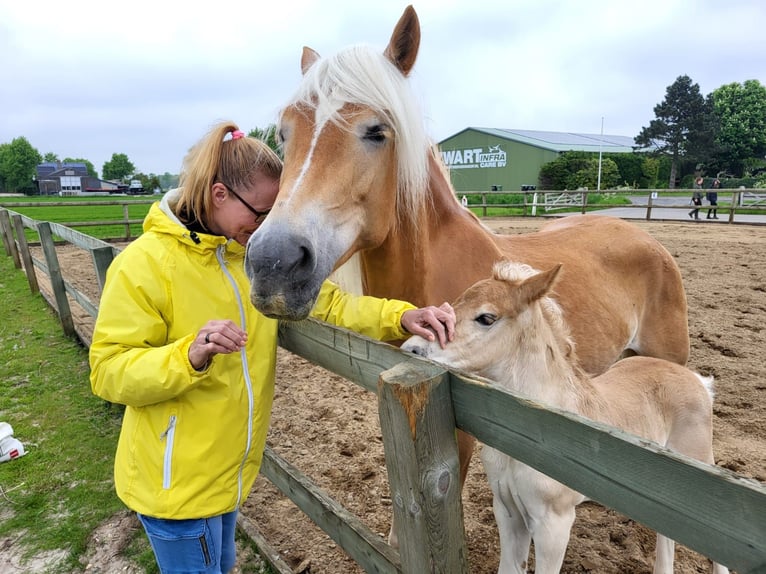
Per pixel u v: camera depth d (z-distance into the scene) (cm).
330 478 311
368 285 235
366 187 178
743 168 5469
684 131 4972
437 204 241
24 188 9444
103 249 354
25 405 415
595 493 94
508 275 216
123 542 269
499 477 201
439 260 241
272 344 167
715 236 1149
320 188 162
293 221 146
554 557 192
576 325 274
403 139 188
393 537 229
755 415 361
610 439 88
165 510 149
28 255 752
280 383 457
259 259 137
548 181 4019
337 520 183
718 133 5125
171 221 146
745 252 927
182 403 149
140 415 151
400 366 122
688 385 247
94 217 2258
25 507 297
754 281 719
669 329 337
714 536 77
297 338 183
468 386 115
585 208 1752
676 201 2389
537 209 1988
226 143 151
